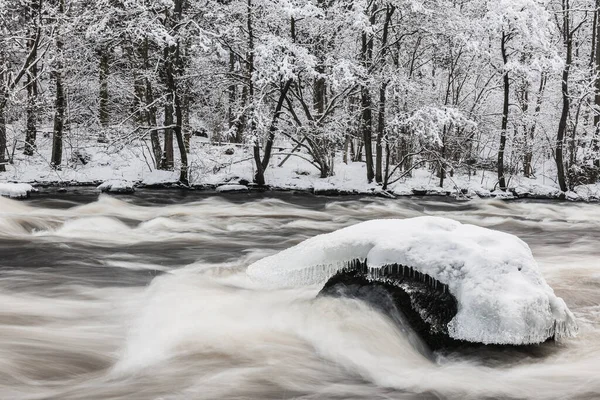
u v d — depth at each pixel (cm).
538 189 2569
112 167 2611
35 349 416
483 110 2991
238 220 1392
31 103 2356
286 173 2631
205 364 400
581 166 2727
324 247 508
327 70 2442
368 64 2517
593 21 2922
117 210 1517
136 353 421
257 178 2355
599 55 2880
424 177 2845
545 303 439
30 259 798
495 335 422
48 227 1096
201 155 2495
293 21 2284
